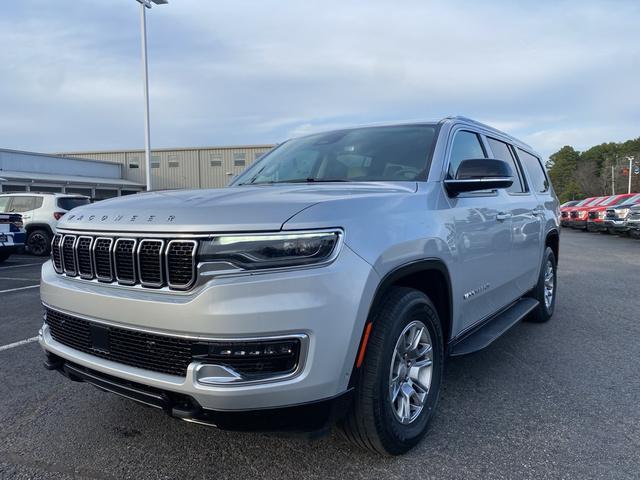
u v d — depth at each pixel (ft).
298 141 13.55
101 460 8.69
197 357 6.84
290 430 7.02
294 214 7.06
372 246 7.61
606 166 282.15
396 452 8.48
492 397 11.28
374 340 7.85
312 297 6.83
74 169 115.55
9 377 12.75
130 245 7.62
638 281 27.99
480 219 11.25
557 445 9.09
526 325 17.84
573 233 79.00
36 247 45.93
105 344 7.86
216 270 6.83
